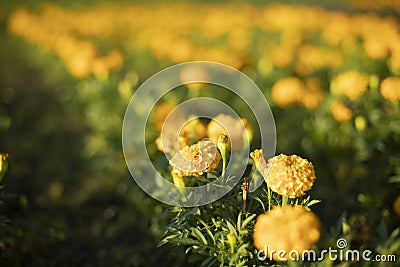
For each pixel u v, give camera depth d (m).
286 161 1.25
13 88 3.07
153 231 1.60
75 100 2.54
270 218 1.21
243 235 1.27
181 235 1.31
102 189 1.92
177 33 3.43
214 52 2.50
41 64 3.39
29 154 2.23
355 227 1.60
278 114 2.12
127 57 3.18
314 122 1.87
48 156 2.22
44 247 1.65
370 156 1.75
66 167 2.13
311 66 2.52
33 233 1.67
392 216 1.58
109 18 4.12
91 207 1.83
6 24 4.66
